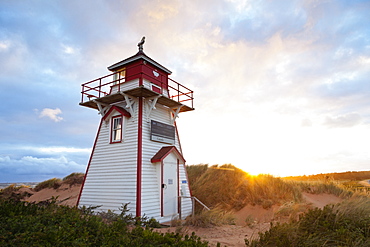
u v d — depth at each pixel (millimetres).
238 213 15656
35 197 26000
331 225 7562
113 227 6539
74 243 4812
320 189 18484
